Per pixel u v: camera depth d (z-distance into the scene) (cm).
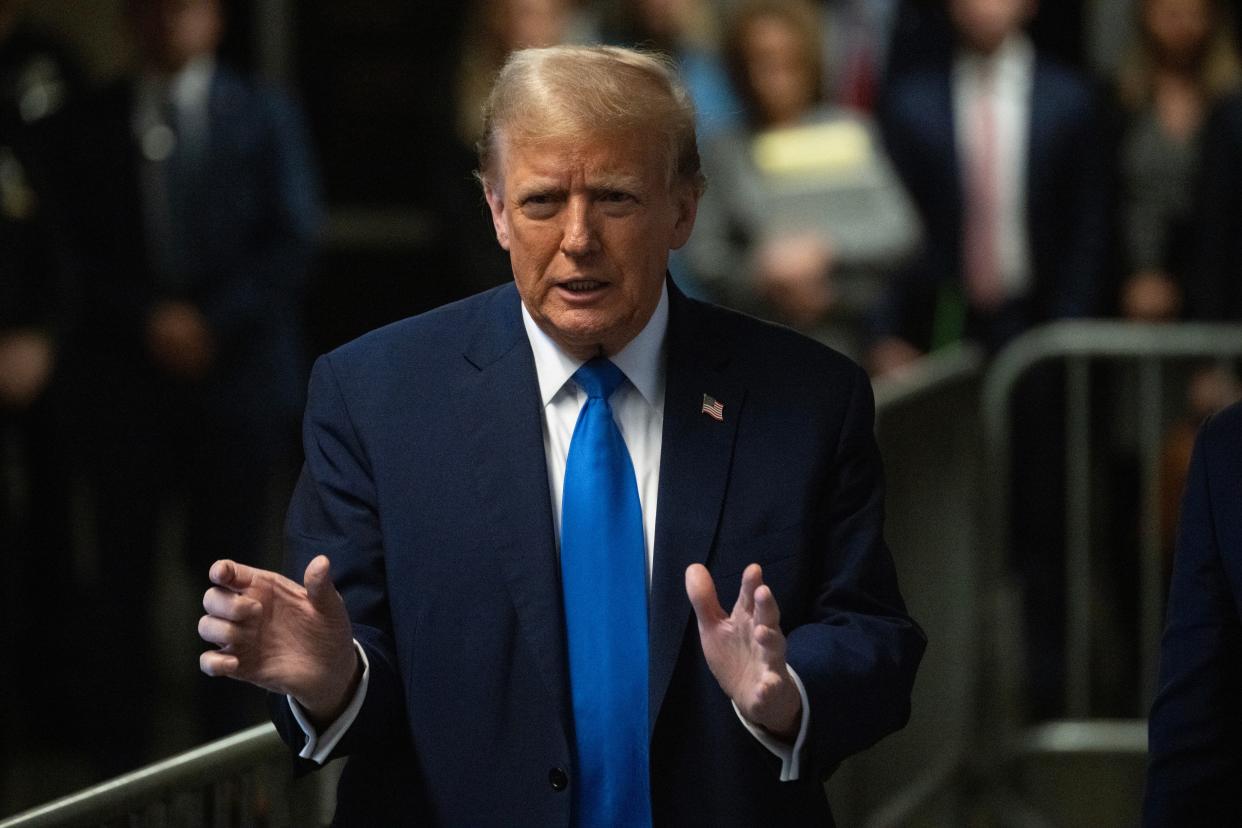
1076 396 2227
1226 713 962
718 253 2473
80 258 2341
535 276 960
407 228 3316
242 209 2372
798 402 1009
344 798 1014
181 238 2348
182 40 2345
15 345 2277
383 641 987
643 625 979
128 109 2345
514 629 977
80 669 2459
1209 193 2528
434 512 989
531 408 999
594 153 943
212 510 2395
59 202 2322
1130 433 2317
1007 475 2255
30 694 2470
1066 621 2481
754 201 2467
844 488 1006
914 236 2495
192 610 2436
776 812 976
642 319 981
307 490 1020
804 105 2508
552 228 953
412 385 1012
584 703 973
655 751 968
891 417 1800
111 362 2350
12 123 2295
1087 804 2233
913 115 2577
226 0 3219
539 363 1012
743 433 1002
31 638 2459
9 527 2381
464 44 2530
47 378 2298
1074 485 2244
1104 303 2609
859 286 2478
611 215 952
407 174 3325
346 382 1021
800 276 2422
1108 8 3194
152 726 2444
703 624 925
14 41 2350
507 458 991
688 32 2567
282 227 2403
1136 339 2205
